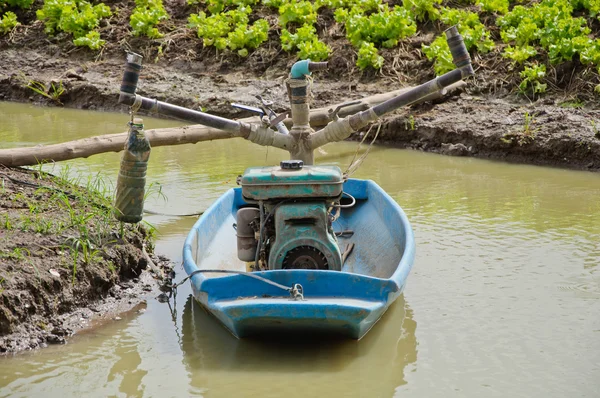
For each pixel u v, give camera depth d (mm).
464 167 11211
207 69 15656
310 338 6012
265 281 5754
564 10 13539
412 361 5738
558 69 12828
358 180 8375
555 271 7367
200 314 6570
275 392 5305
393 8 15969
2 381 5410
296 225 6137
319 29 15719
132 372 5578
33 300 6105
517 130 11586
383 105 7555
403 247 6754
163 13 16906
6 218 7141
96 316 6449
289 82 7680
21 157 9531
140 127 7164
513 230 8492
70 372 5562
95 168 10906
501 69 13336
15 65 16938
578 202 9453
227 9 17047
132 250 7277
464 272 7383
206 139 11266
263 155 12086
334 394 5281
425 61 14102
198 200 9680
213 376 5535
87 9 17281
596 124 11414
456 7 15375
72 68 16484
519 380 5430
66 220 7418
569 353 5809
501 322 6348
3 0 18609
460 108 12727
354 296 5773
